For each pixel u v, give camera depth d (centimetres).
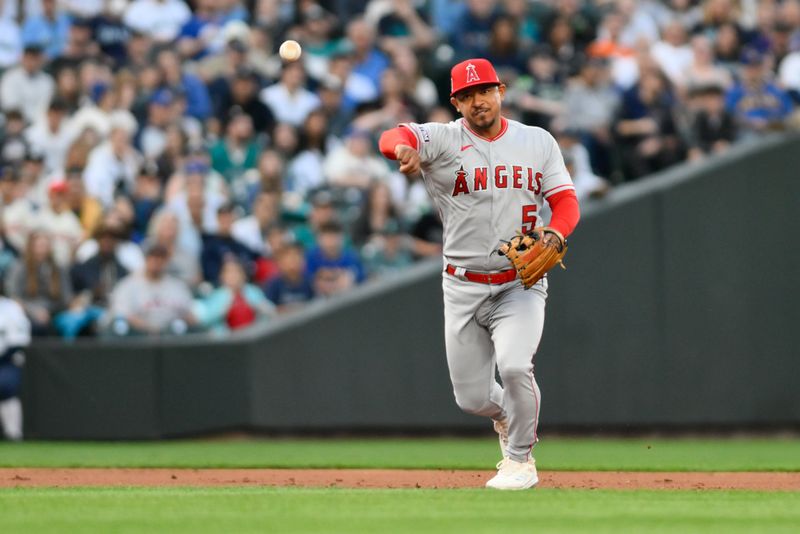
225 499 1997
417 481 2573
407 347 4019
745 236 4078
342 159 4553
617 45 5084
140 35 4922
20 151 4516
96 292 4138
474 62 2150
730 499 2033
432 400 4025
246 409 3938
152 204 4397
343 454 3456
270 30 5056
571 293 4009
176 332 4059
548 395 4003
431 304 4025
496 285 2212
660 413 4044
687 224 4053
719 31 5244
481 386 2308
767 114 4766
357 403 4000
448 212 2231
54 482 2573
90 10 4984
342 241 4303
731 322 4075
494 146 2186
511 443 2239
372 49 5009
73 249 4228
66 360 3972
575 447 3769
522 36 5047
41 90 4725
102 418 3944
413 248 4400
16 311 4000
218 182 4469
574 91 4603
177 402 3931
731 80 5016
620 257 4028
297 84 4828
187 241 4241
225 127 4725
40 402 3981
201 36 4997
